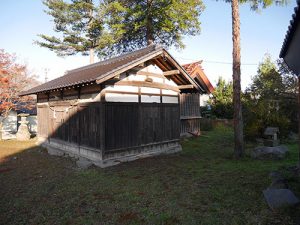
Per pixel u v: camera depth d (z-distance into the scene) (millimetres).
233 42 9562
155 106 10500
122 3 19875
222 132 18078
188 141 14164
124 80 9203
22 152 11727
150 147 10234
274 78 17312
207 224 4359
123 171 7957
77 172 7941
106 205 5332
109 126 8648
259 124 13195
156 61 10383
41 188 6551
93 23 20969
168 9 18125
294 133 14805
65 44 21797
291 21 4199
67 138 10695
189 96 16094
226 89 24234
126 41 21703
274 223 4234
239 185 6250
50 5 19938
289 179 6277
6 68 16812
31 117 22469
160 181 6867
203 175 7320
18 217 4914
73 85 8539
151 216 4742
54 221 4699
